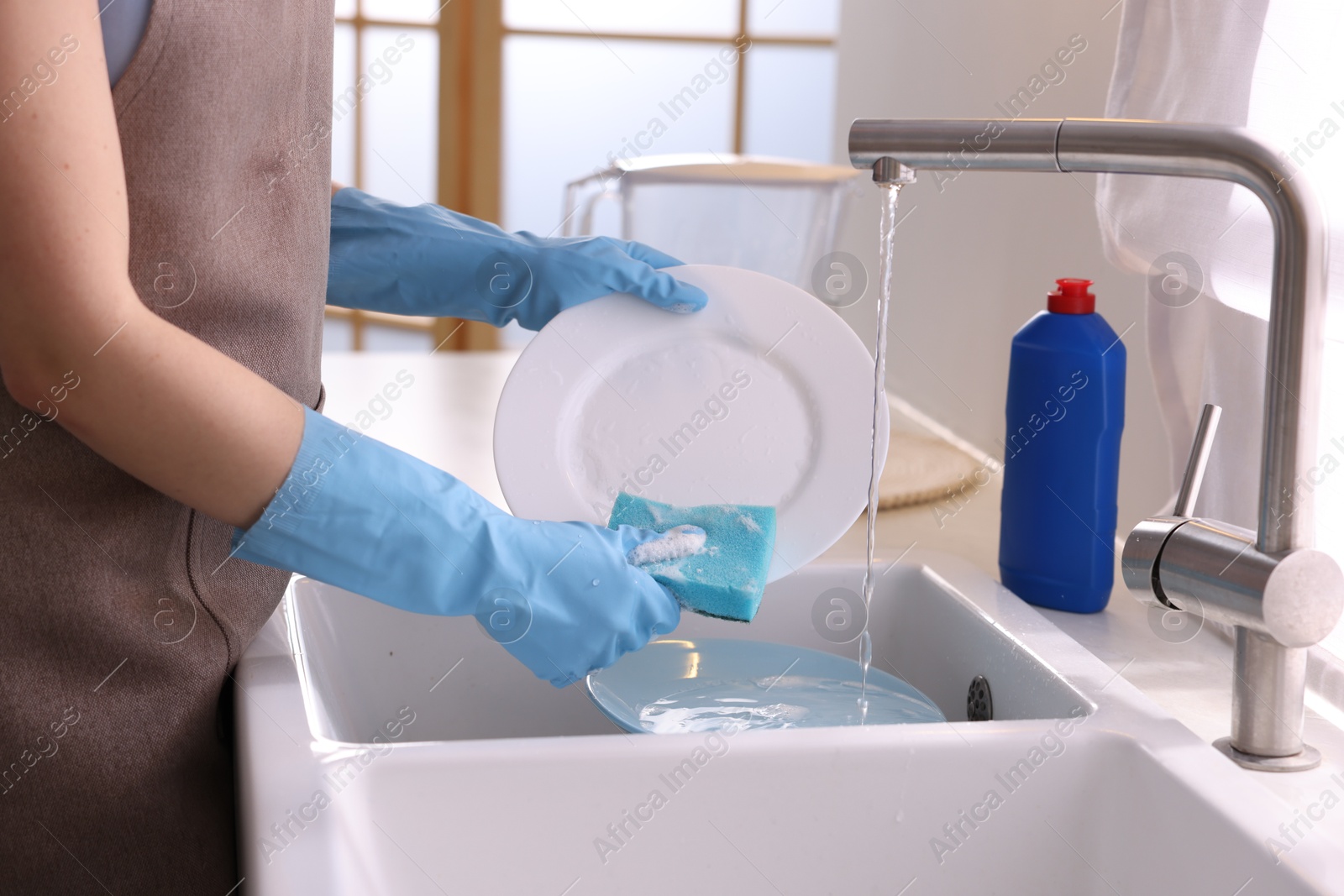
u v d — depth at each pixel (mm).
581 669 703
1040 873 663
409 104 4461
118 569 631
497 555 657
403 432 1539
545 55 4332
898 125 673
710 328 828
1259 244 798
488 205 4496
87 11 519
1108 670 753
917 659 968
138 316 533
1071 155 614
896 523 1155
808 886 652
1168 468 1036
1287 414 570
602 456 829
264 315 658
